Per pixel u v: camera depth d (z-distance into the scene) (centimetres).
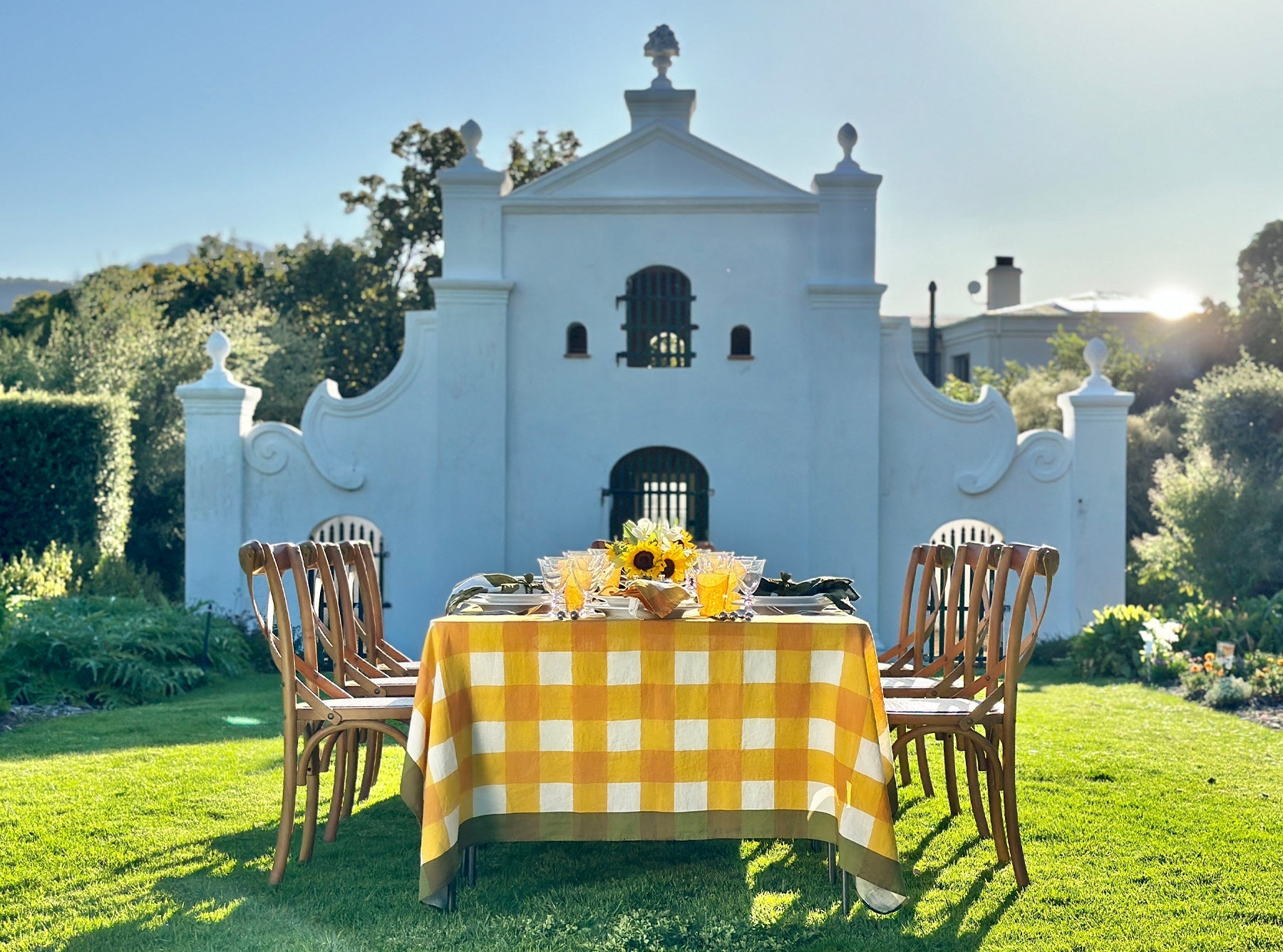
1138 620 966
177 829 470
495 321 1074
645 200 1071
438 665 374
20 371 1659
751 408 1079
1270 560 1093
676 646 383
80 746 634
